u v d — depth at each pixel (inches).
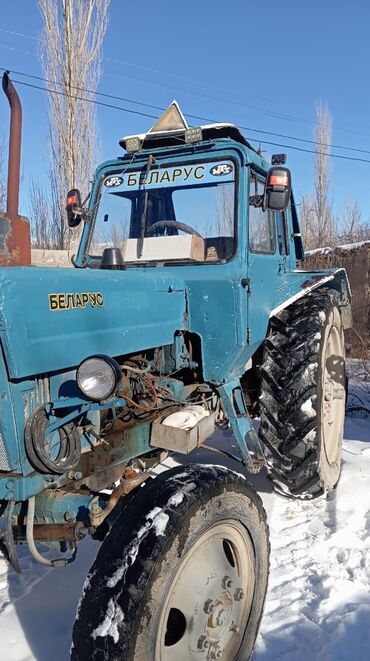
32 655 94.3
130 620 68.6
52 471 76.7
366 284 381.7
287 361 138.0
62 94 516.4
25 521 84.2
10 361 73.0
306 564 120.6
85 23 509.7
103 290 94.0
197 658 80.7
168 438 105.6
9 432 74.8
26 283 76.4
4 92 110.6
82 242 148.0
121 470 102.3
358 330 377.4
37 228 557.3
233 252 128.0
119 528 76.1
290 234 175.3
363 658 92.4
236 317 120.0
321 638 97.4
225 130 140.0
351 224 876.6
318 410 137.0
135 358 110.6
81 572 119.5
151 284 109.5
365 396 272.5
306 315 146.3
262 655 94.0
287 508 147.4
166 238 133.5
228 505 84.4
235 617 87.9
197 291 122.3
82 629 70.6
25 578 118.3
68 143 522.0
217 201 132.1
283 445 136.3
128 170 143.7
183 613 78.6
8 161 111.0
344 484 160.7
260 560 93.3
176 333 121.5
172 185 137.6
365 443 199.2
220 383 126.0
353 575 115.4
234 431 130.7
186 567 78.5
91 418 91.5
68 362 83.6
